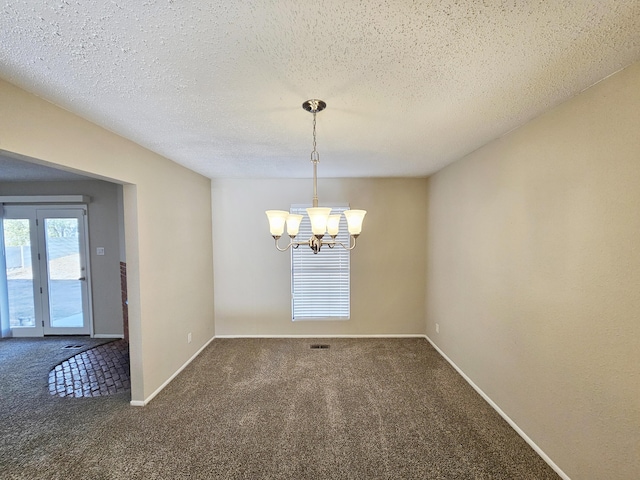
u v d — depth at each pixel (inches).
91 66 53.8
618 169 57.6
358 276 169.2
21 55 50.1
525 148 83.7
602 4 39.2
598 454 62.4
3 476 74.1
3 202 173.9
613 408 59.2
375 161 128.5
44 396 110.7
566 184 69.9
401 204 167.0
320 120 80.4
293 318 171.0
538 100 69.4
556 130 72.5
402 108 73.0
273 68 54.8
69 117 74.2
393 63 53.4
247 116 77.4
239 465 77.6
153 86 61.5
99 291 178.4
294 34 45.2
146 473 75.1
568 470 70.1
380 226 167.8
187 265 137.9
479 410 100.2
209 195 164.6
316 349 153.0
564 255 70.7
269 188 167.8
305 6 39.4
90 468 76.6
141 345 104.1
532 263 81.7
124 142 95.0
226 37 45.7
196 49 48.8
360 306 170.1
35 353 153.4
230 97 66.6
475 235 112.4
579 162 66.2
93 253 177.8
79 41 46.3
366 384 117.6
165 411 100.7
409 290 169.5
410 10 40.4
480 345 109.6
